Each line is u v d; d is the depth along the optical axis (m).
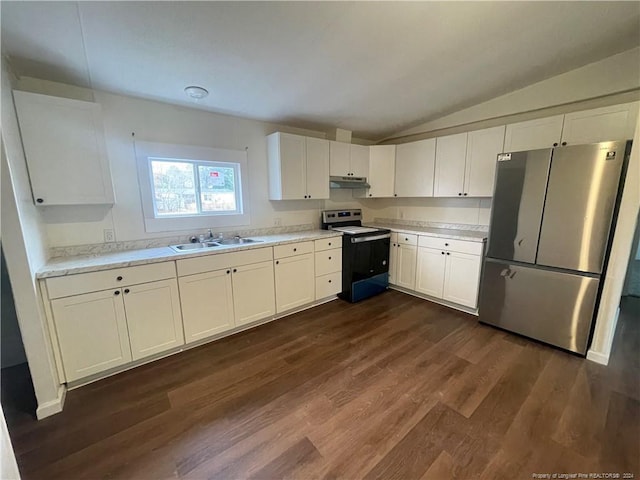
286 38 1.83
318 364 2.23
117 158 2.39
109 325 2.01
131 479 1.33
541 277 2.45
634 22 1.97
